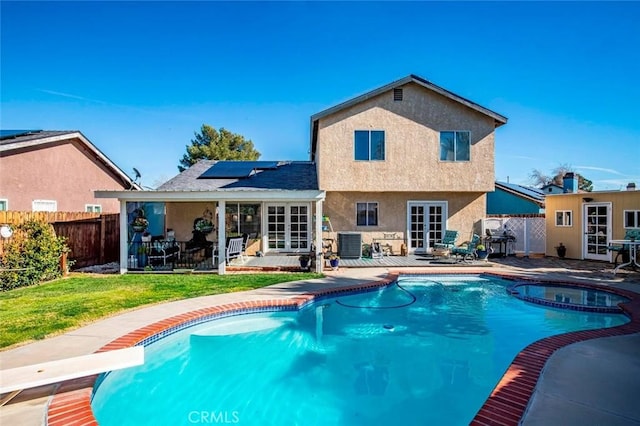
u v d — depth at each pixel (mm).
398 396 6109
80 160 21375
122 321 8117
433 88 17969
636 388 4980
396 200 19031
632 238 15695
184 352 7879
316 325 9508
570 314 10008
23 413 4512
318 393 6293
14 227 12000
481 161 18266
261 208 19609
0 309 8984
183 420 5445
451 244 18031
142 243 15797
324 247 18844
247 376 6852
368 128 18109
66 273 13914
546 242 19984
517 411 4410
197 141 49625
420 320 9867
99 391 5930
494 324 9516
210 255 18625
